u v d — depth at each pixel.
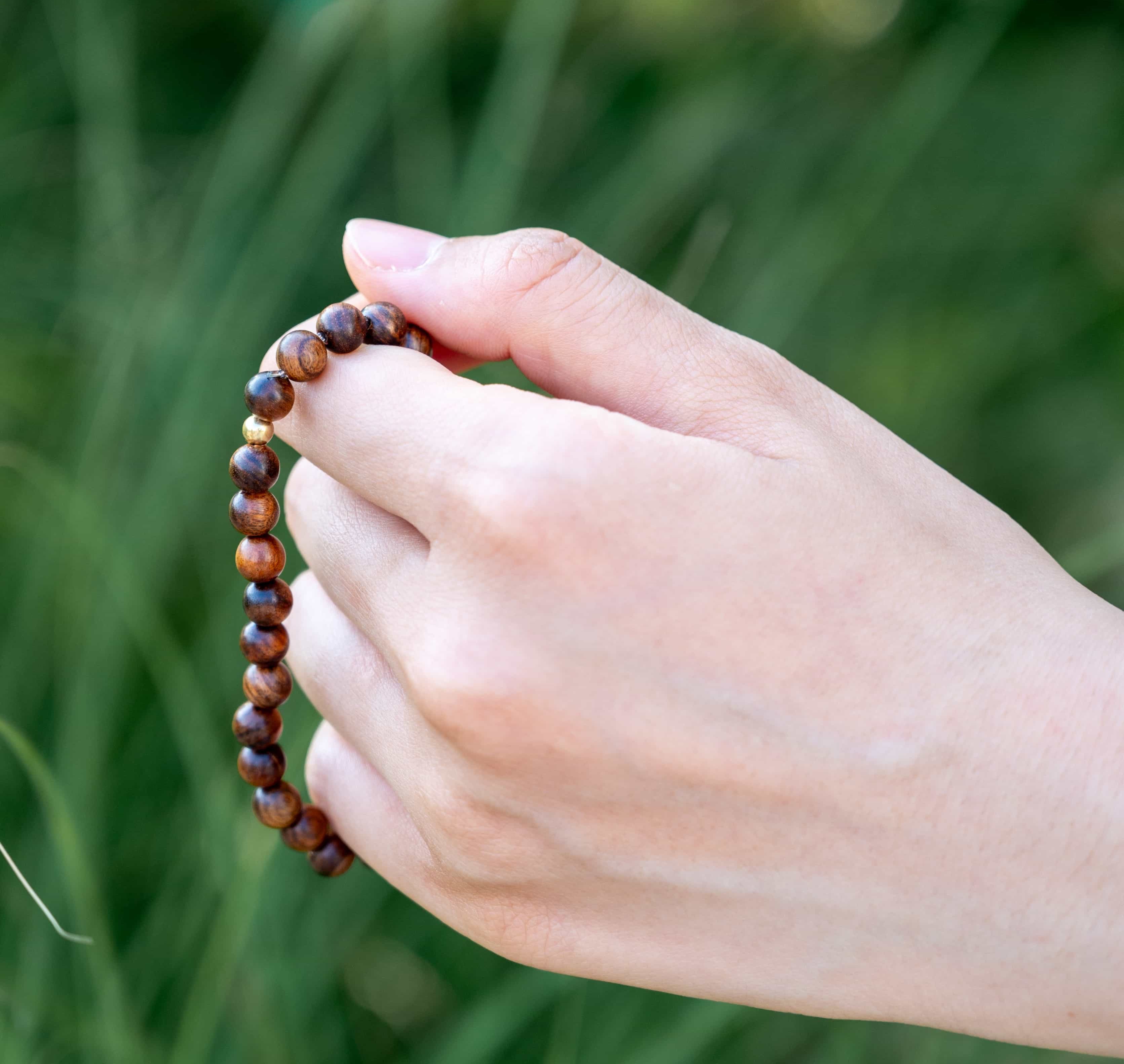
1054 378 0.76
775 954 0.37
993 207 0.72
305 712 0.47
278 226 0.51
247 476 0.38
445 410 0.37
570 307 0.38
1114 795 0.36
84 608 0.47
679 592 0.36
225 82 0.67
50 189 0.58
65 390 0.52
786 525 0.37
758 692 0.36
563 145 0.63
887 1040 0.49
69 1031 0.44
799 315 0.59
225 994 0.44
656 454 0.36
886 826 0.36
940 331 0.70
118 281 0.50
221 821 0.45
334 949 0.47
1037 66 0.75
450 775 0.37
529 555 0.36
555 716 0.36
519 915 0.38
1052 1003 0.36
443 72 0.57
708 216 0.49
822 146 0.70
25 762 0.40
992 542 0.38
